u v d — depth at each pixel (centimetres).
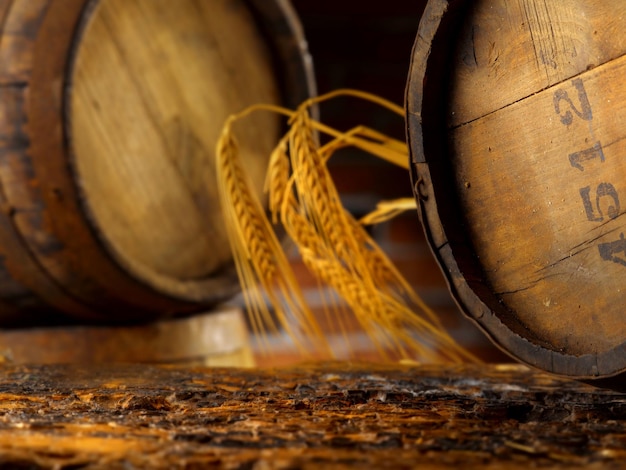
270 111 100
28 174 85
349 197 127
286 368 68
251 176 98
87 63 88
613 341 51
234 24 98
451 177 56
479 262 56
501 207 54
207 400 55
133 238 90
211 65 96
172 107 93
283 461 41
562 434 47
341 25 128
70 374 65
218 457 42
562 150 52
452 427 49
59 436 47
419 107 56
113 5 90
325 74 128
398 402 55
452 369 66
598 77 51
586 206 52
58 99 84
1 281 89
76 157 84
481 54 55
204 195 95
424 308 81
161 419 50
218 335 96
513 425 49
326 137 128
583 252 52
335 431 48
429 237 56
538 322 53
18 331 91
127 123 90
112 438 46
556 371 52
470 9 55
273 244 80
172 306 92
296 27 100
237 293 97
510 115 54
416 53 56
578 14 52
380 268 79
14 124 85
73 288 88
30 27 85
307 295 123
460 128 56
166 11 93
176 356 93
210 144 96
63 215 85
